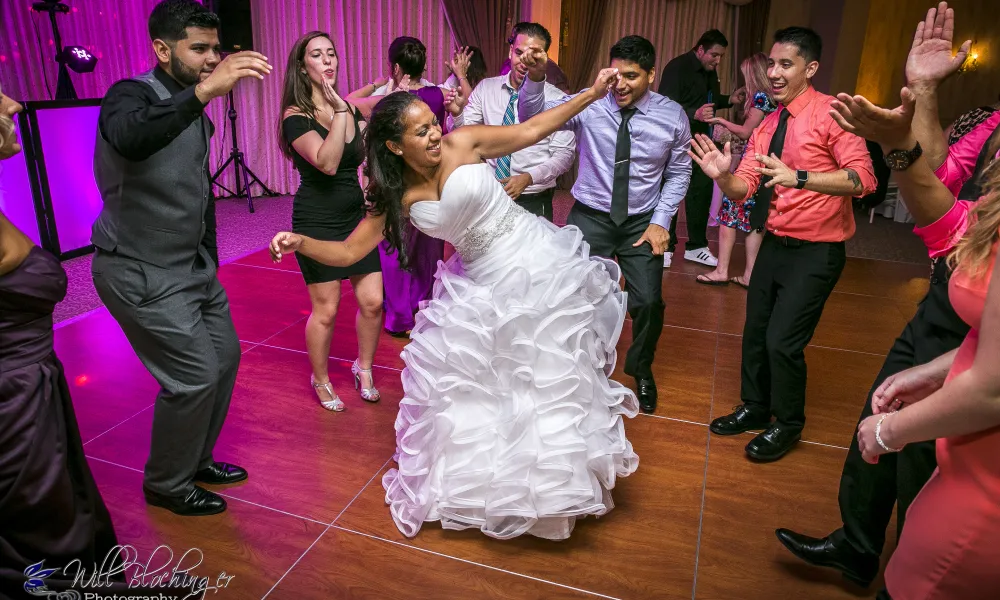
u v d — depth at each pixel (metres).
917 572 1.41
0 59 5.55
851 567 2.22
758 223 2.82
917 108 1.84
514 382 2.32
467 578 2.28
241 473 2.74
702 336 4.30
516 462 2.28
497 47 8.29
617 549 2.44
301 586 2.22
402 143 2.21
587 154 3.15
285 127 2.94
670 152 3.10
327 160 2.81
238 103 7.31
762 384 3.13
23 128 4.82
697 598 2.22
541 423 2.31
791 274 2.80
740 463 2.97
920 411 1.29
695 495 2.75
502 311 2.28
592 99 2.46
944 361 1.53
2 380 1.70
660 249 3.08
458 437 2.37
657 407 3.42
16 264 1.70
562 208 7.82
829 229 2.70
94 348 3.82
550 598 2.21
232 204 7.22
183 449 2.45
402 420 2.64
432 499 2.44
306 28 7.32
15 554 1.77
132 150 2.04
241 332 4.12
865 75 9.40
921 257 6.20
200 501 2.54
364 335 3.32
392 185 2.33
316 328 3.17
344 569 2.30
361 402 3.39
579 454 2.31
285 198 7.62
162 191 2.21
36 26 5.70
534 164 3.54
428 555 2.38
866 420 1.46
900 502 1.98
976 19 9.06
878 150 7.29
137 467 2.81
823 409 3.45
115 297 2.29
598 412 2.43
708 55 5.64
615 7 8.78
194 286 2.38
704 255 5.75
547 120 2.44
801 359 2.87
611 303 2.54
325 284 3.09
